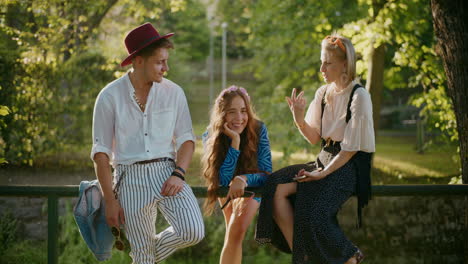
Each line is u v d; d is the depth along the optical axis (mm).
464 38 3461
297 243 2699
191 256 4547
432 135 13516
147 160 2762
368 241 3791
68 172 8766
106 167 2721
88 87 9367
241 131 3061
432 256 3615
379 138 19328
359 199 2758
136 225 2738
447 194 2922
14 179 8141
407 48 7922
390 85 10969
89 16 10234
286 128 10203
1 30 8250
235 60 41062
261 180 2957
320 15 9180
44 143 8984
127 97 2760
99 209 2824
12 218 3674
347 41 2746
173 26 28453
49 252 2848
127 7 10703
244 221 3146
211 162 3041
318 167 2875
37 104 8906
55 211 2844
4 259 3631
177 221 2715
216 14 18656
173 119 2820
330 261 2648
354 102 2691
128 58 2727
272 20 11180
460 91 3502
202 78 44219
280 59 11734
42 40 9070
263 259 4527
